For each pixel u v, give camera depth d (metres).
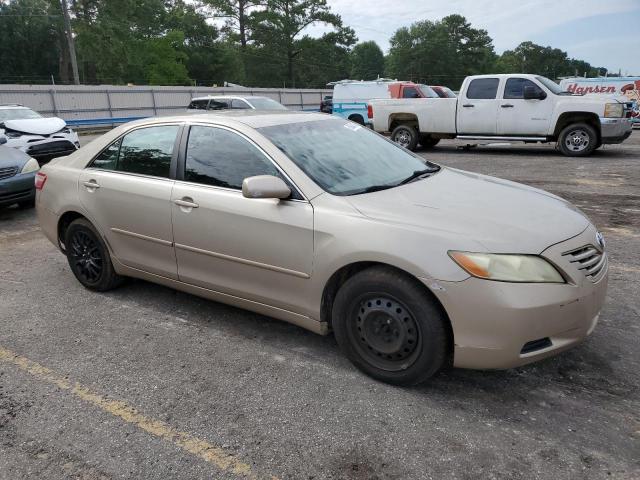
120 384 3.27
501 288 2.70
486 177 4.05
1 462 2.61
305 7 70.69
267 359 3.52
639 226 6.32
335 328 3.29
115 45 55.78
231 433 2.78
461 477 2.42
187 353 3.63
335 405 2.99
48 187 4.85
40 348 3.76
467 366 2.87
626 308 4.06
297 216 3.28
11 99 28.31
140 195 4.09
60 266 5.59
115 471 2.54
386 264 3.00
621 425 2.74
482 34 97.00
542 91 12.40
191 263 3.90
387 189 3.47
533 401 2.97
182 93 37.31
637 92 23.31
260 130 3.70
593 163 11.26
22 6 67.12
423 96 20.20
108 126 31.59
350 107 22.67
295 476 2.47
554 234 2.93
